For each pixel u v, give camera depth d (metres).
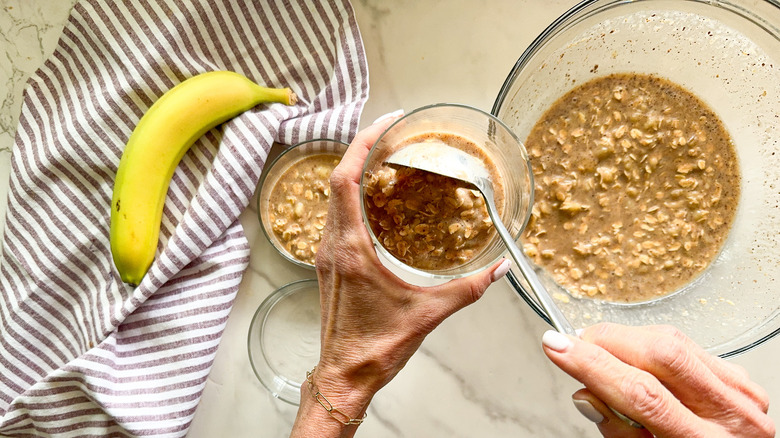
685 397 0.76
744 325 1.16
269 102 1.17
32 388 1.11
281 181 1.21
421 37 1.19
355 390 0.96
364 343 0.93
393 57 1.20
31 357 1.18
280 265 1.23
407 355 0.95
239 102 1.12
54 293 1.18
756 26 1.06
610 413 0.79
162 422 1.14
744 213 1.12
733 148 1.11
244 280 1.23
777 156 1.11
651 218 1.11
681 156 1.11
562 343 0.72
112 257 1.14
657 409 0.70
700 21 1.08
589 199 1.11
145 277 1.13
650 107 1.11
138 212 1.10
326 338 0.96
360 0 1.19
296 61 1.17
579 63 1.11
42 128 1.16
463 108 0.87
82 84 1.15
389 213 0.86
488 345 1.22
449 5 1.18
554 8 1.17
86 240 1.17
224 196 1.13
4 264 1.18
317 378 0.97
